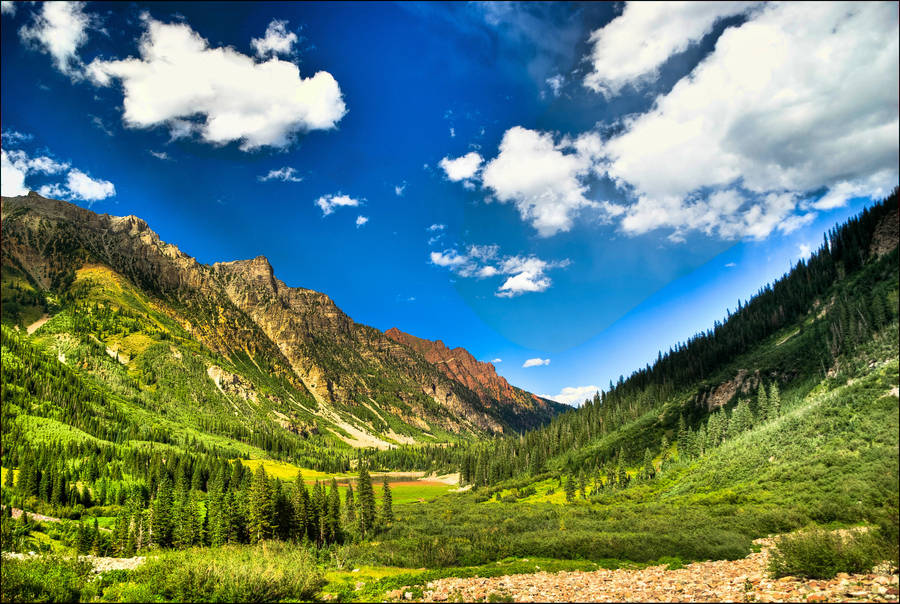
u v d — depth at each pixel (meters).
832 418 70.62
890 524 28.19
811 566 27.38
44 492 123.81
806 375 116.12
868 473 50.28
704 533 48.62
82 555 69.56
